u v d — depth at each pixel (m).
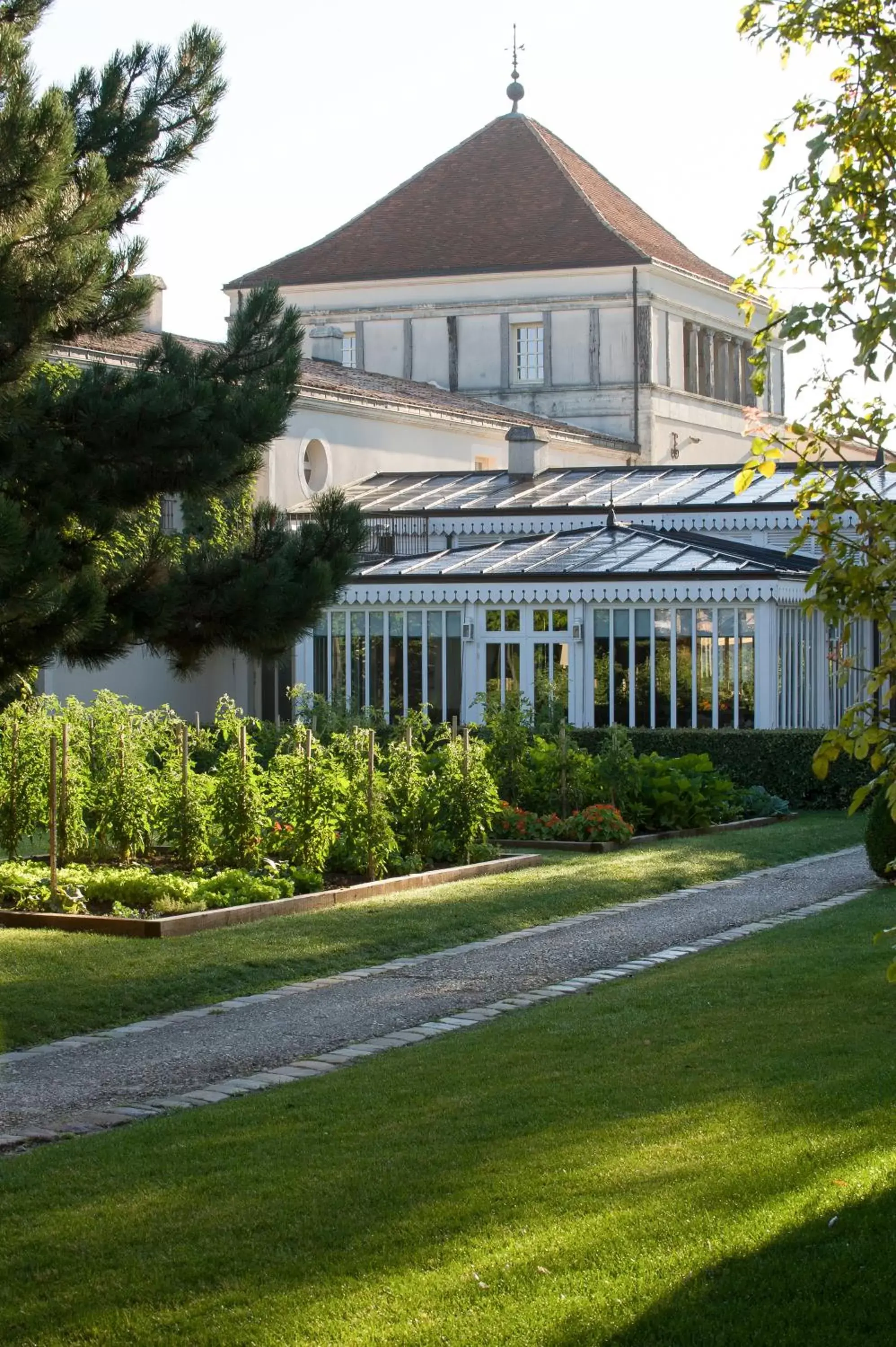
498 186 69.50
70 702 19.98
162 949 13.94
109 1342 5.68
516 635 29.66
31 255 13.39
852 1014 10.67
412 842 19.30
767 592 27.67
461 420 49.88
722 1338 5.45
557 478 43.62
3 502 12.51
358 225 70.25
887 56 7.05
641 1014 11.10
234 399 15.19
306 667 31.53
